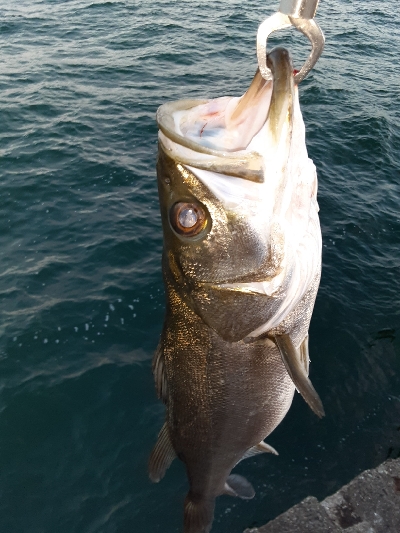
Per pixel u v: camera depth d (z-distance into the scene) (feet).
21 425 1.98
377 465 1.88
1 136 4.18
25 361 2.23
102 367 2.21
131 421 2.00
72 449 1.91
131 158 3.91
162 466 1.22
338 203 3.55
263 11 9.20
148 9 8.98
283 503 1.75
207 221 0.87
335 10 9.86
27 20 8.10
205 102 0.90
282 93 0.81
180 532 1.68
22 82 5.36
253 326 0.94
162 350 1.10
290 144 0.85
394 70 6.48
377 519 1.58
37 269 2.75
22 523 1.69
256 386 1.06
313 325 2.50
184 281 0.94
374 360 2.33
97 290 2.62
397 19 9.43
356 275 2.86
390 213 3.46
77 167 3.73
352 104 5.23
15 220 3.15
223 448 1.13
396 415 2.08
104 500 1.76
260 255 0.87
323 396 2.15
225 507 1.74
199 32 7.56
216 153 0.82
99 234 3.04
